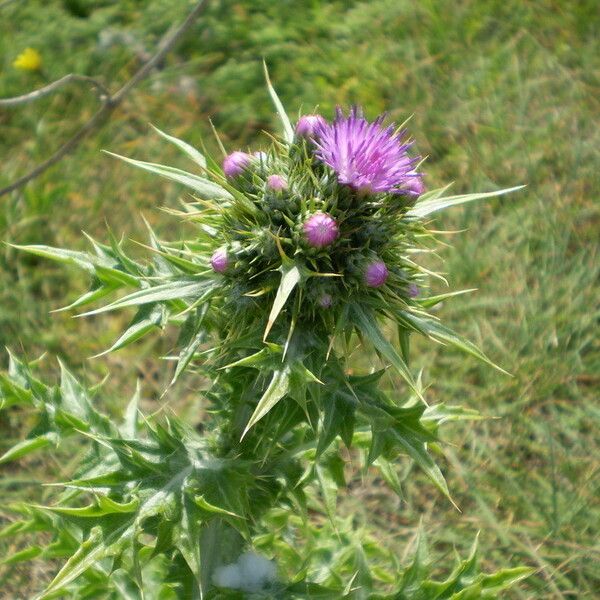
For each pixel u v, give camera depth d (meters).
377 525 0.31
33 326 0.34
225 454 0.21
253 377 0.19
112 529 0.18
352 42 0.45
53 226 0.37
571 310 0.35
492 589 0.22
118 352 0.34
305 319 0.18
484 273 0.37
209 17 0.45
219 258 0.18
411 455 0.18
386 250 0.18
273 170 0.19
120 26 0.45
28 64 0.42
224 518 0.19
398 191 0.18
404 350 0.18
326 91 0.43
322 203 0.18
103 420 0.22
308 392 0.18
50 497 0.30
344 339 0.19
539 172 0.40
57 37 0.43
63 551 0.23
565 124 0.42
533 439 0.33
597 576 0.29
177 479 0.19
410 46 0.45
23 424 0.32
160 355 0.35
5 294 0.35
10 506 0.24
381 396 0.19
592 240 0.38
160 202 0.39
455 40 0.45
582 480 0.31
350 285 0.18
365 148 0.18
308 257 0.17
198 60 0.43
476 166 0.40
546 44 0.46
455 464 0.32
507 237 0.38
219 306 0.20
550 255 0.37
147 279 0.19
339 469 0.21
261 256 0.18
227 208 0.19
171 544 0.18
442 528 0.31
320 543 0.27
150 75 0.43
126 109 0.41
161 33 0.45
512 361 0.34
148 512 0.18
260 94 0.43
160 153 0.40
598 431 0.33
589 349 0.35
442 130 0.42
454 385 0.34
